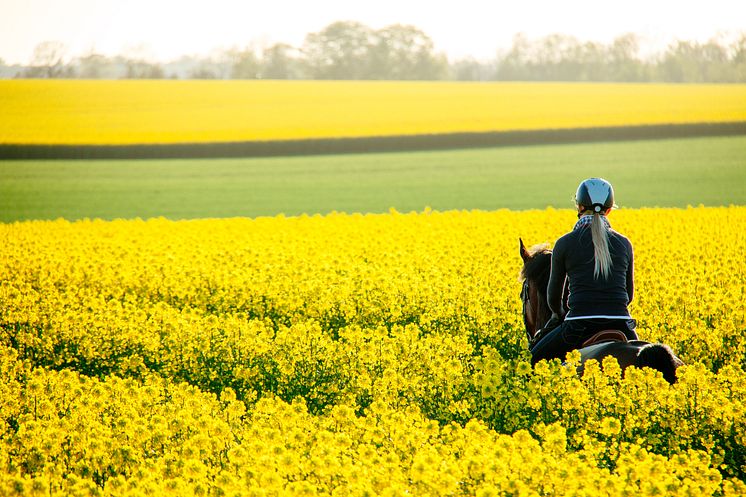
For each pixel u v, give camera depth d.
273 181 88.50
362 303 23.95
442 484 9.66
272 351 17.77
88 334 20.20
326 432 11.38
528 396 13.47
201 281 27.77
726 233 39.38
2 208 76.44
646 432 12.65
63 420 12.50
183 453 11.16
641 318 19.64
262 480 9.96
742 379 13.60
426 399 14.67
